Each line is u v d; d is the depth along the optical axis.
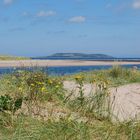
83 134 5.01
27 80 8.97
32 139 4.80
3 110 5.80
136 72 14.89
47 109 6.43
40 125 5.29
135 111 7.41
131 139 5.14
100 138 5.08
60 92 8.17
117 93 9.48
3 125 5.35
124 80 13.25
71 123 5.36
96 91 7.27
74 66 38.66
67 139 4.86
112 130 5.44
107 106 7.20
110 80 12.98
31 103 6.50
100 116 6.42
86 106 6.73
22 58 57.81
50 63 43.94
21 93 7.11
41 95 7.16
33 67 10.85
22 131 5.03
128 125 5.64
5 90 7.93
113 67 15.24
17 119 5.52
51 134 4.96
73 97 7.77
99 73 14.89
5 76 10.13
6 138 4.77
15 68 10.86
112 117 6.66
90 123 5.68
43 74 9.85
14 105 5.97
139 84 11.95
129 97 9.00
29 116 5.74
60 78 11.94
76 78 8.35
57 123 5.34
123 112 7.20
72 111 6.58
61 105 6.88
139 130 5.53
